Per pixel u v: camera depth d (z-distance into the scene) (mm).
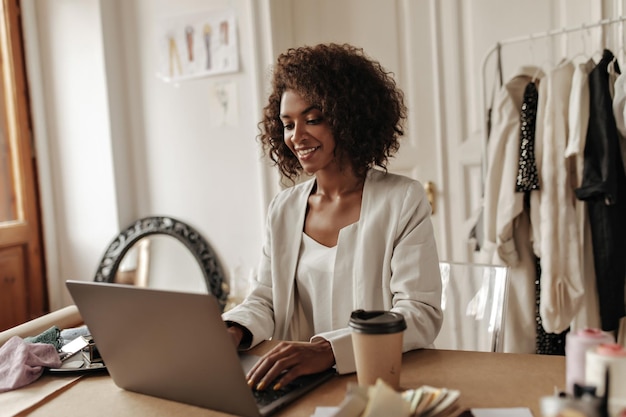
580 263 2109
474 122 2764
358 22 2943
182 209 3281
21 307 3289
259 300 1472
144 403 1029
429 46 2826
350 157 1434
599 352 804
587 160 2027
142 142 3334
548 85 2115
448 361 1140
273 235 1497
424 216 1368
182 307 909
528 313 2242
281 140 1572
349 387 812
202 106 3166
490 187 2238
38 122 3344
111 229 3320
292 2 3037
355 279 1372
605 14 2451
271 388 1031
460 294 1610
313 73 1380
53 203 3428
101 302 1013
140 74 3289
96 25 3209
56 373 1187
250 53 3010
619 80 2002
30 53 3307
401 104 1585
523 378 1030
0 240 3141
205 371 955
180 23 3150
